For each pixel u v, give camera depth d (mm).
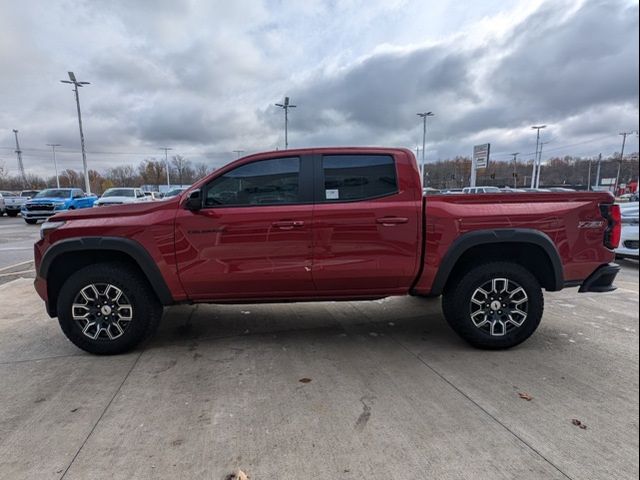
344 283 3658
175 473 2121
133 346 3686
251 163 3615
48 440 2406
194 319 4668
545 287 3818
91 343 3604
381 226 3557
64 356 3641
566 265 3646
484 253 3824
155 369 3361
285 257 3553
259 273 3572
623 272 7293
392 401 2822
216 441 2389
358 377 3195
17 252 10141
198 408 2750
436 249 3586
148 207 3596
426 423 2553
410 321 4582
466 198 3643
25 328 4387
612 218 3688
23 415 2674
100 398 2889
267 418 2625
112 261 3707
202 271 3553
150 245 3508
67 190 20672
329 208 3549
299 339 4035
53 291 3791
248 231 3518
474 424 2539
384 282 3682
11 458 2246
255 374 3260
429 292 3707
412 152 3668
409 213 3568
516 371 3275
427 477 2084
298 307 5133
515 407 2730
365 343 3920
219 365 3434
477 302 3662
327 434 2449
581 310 4902
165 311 4969
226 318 4699
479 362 3457
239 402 2826
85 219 3594
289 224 3518
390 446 2330
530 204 3627
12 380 3176
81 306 3598
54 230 3557
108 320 3617
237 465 2184
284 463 2197
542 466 2154
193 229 3512
